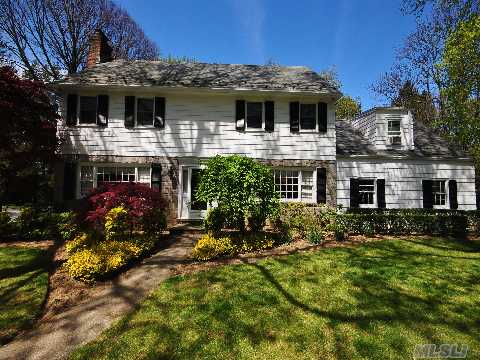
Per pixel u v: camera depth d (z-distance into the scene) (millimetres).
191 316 5359
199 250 8484
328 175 13906
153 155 13492
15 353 4535
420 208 14602
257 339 4715
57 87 13188
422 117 27422
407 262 8078
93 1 25484
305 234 10648
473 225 12336
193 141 13648
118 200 9305
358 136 16547
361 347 4523
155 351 4461
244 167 9578
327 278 6988
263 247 9266
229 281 6812
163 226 10727
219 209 10445
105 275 7090
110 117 13438
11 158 10828
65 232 10195
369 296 6133
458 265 7926
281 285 6609
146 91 13492
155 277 7191
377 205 14562
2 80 10398
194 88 13242
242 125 13750
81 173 13414
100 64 15562
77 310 5746
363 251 8961
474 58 12789
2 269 7504
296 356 4344
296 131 13898
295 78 15398
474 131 14211
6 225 10164
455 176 15000
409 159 14891
